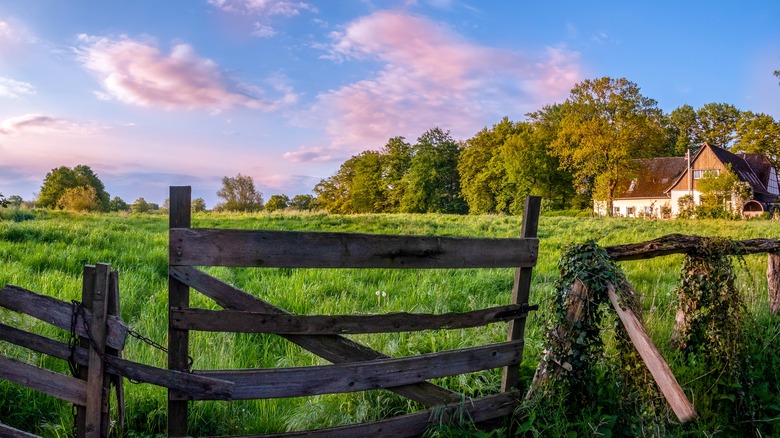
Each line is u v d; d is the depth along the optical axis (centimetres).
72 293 672
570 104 6406
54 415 389
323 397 425
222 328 310
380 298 748
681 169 6100
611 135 4791
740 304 484
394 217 2756
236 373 313
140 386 421
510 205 5800
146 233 1433
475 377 454
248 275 926
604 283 396
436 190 6781
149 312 624
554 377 404
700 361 469
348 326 336
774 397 448
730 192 4259
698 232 2089
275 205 9988
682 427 387
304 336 333
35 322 513
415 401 389
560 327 409
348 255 335
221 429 388
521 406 396
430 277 876
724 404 428
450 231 2034
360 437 341
